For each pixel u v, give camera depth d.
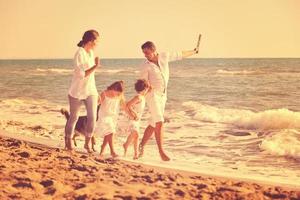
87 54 6.54
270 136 8.82
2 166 5.07
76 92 6.49
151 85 6.54
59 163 5.45
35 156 5.77
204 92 17.48
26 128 9.84
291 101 14.25
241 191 4.62
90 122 6.54
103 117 6.60
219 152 7.61
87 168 5.26
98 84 21.70
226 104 14.27
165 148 7.91
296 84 19.00
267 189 4.82
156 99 6.50
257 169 6.46
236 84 19.94
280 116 9.97
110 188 4.52
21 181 4.56
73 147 7.25
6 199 4.11
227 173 5.91
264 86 18.72
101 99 6.66
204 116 11.59
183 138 8.88
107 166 5.52
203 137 8.97
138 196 4.26
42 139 7.73
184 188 4.64
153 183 4.80
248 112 12.06
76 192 4.35
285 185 5.14
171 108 13.52
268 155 7.40
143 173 5.23
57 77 27.89
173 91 18.22
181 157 7.20
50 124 10.54
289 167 6.61
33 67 42.38
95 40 6.55
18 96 17.70
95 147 7.61
